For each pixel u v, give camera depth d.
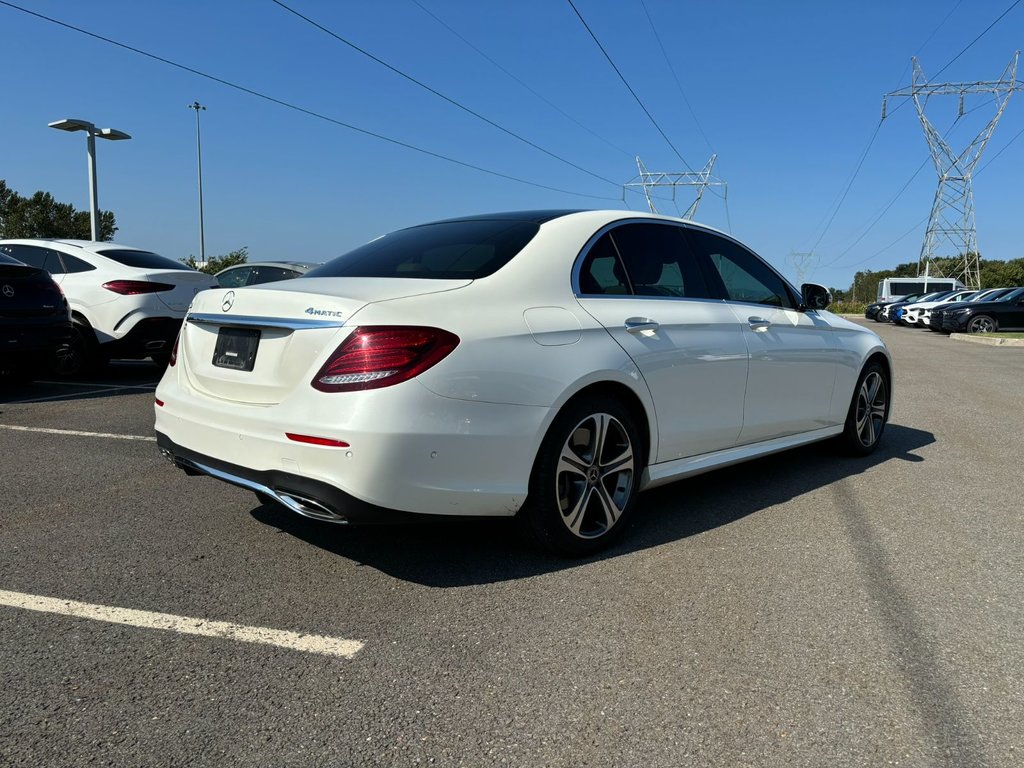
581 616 2.72
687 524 3.77
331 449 2.65
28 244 8.83
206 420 3.10
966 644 2.55
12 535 3.51
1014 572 3.18
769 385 4.24
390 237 3.93
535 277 3.22
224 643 2.52
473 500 2.83
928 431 6.39
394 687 2.26
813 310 4.81
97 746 1.97
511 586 2.99
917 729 2.06
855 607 2.82
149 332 8.25
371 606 2.80
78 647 2.48
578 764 1.91
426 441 2.69
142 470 4.68
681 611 2.77
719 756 1.94
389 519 2.72
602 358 3.22
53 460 4.90
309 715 2.12
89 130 17.38
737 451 4.12
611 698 2.20
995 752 1.96
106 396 7.56
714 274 4.17
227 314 3.16
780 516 3.92
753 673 2.35
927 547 3.47
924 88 45.91
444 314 2.83
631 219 3.83
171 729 2.04
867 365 5.25
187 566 3.17
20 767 1.88
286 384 2.87
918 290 37.41
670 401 3.58
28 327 7.09
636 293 3.64
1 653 2.43
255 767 1.89
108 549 3.35
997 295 23.16
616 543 3.48
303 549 3.38
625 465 3.40
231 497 4.14
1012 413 7.39
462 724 2.08
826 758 1.94
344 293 2.92
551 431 3.07
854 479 4.71
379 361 2.68
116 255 8.70
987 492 4.41
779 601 2.87
